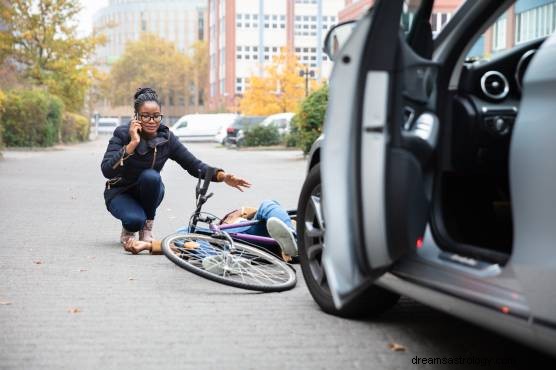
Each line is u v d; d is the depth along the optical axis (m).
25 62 44.19
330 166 3.82
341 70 3.80
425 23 4.42
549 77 3.23
